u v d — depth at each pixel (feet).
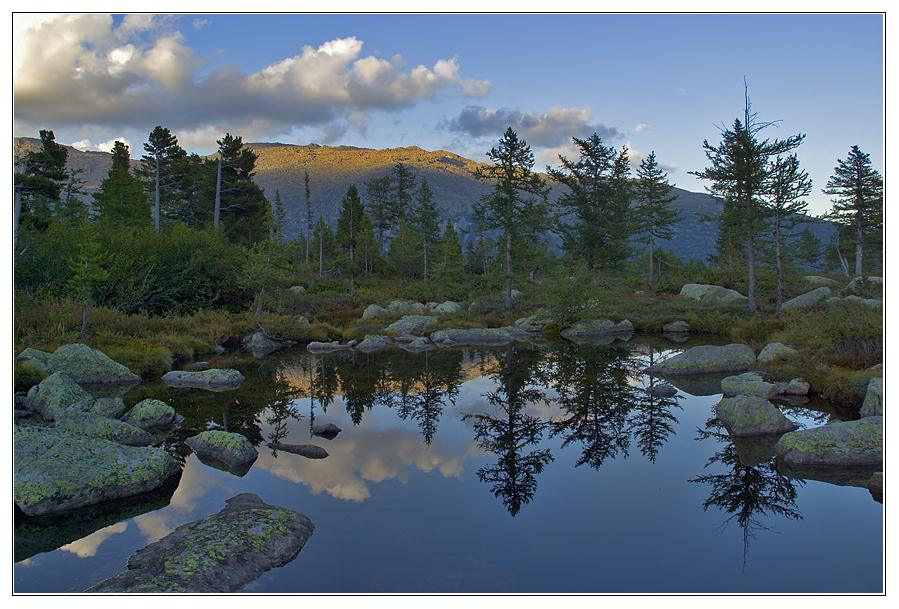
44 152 122.11
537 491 32.17
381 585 21.66
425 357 84.58
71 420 39.27
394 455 38.99
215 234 128.57
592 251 177.78
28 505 27.99
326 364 77.97
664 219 187.93
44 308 73.15
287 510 27.68
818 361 56.08
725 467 35.40
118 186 160.76
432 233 224.33
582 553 24.67
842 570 22.88
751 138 114.21
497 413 50.72
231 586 21.24
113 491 30.40
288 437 43.04
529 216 142.20
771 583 22.02
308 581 21.90
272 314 112.37
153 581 20.63
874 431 35.29
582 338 105.40
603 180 178.81
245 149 179.42
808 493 30.86
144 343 73.82
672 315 118.01
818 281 145.89
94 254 78.54
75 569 22.85
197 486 32.40
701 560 23.94
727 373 64.80
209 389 59.67
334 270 210.79
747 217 117.29
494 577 22.40
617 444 40.88
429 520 28.19
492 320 126.82
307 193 304.30
